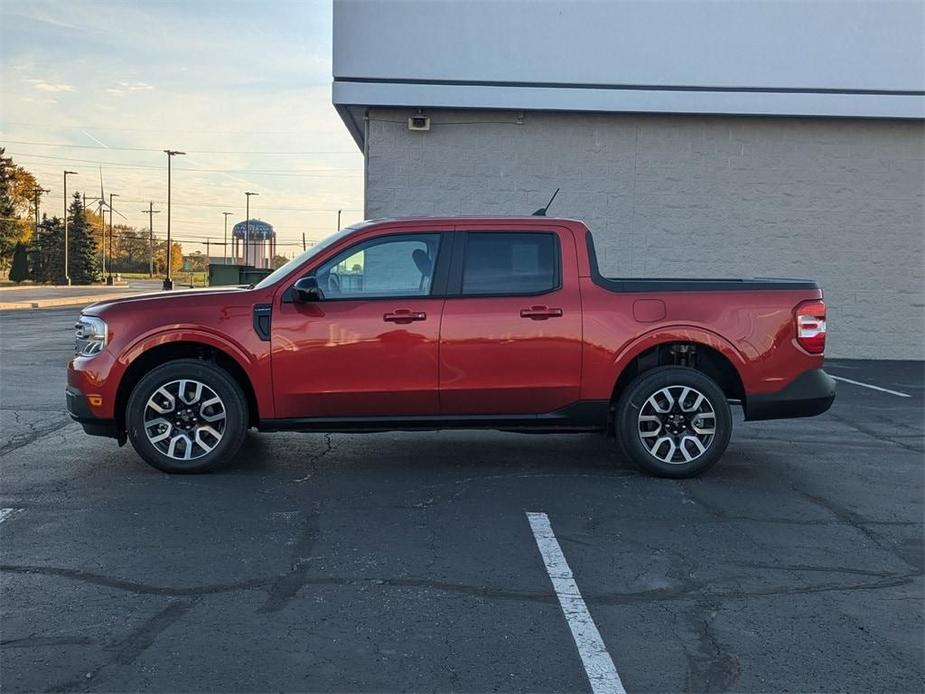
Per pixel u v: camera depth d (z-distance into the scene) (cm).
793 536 530
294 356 628
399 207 1303
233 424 634
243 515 548
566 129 1309
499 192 1309
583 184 1316
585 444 773
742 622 405
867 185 1339
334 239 650
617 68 1276
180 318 628
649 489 626
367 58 1258
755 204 1335
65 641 373
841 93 1292
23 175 8038
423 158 1301
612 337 642
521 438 796
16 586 431
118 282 8200
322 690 337
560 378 643
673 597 433
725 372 675
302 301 629
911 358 1362
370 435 802
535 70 1272
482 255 648
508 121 1302
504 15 1264
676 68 1282
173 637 378
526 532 525
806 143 1330
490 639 382
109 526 523
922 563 488
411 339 631
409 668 355
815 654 375
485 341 636
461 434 809
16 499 575
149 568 457
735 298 652
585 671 355
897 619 412
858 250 1348
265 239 6222
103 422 632
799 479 665
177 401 632
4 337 1775
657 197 1327
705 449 650
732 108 1289
